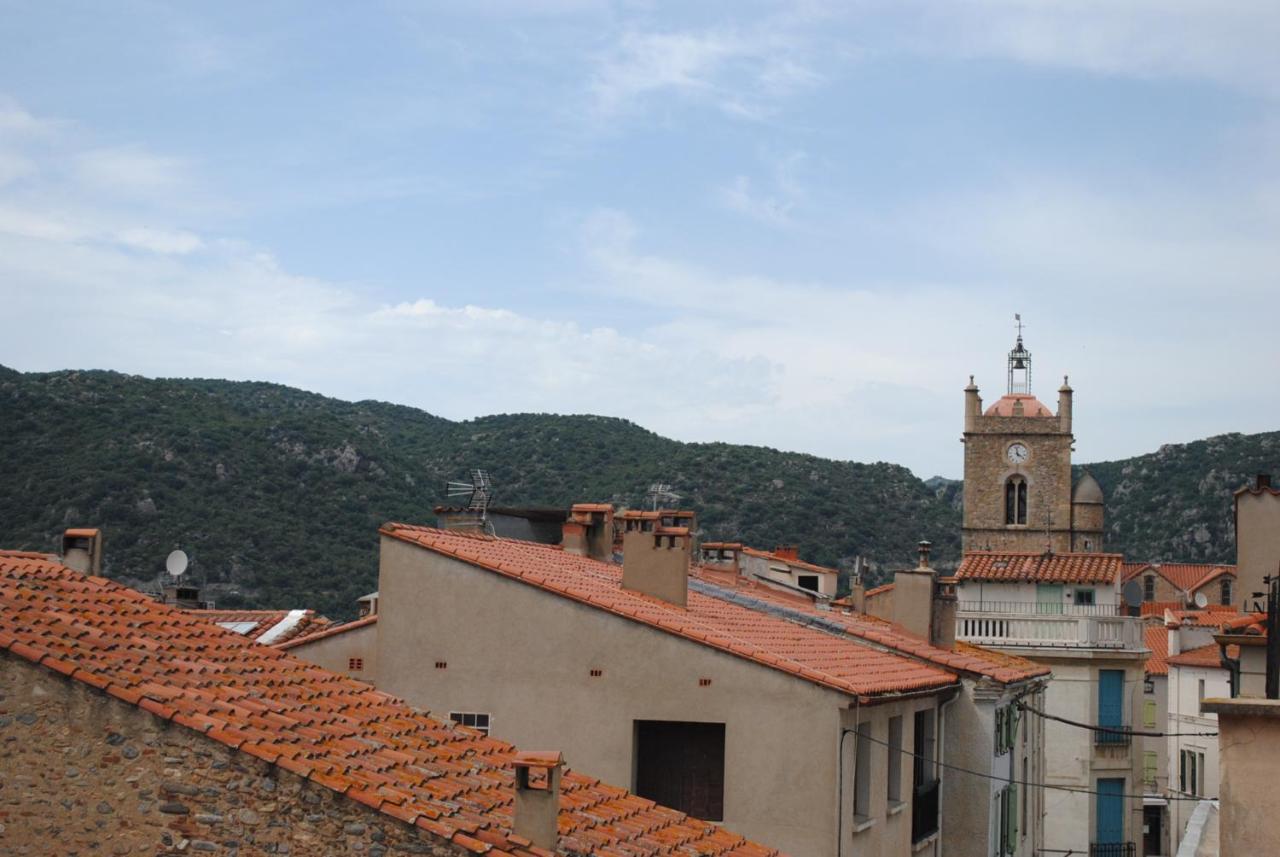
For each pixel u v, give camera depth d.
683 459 135.25
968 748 36.56
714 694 26.09
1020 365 147.12
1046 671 47.75
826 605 45.09
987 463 141.50
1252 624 31.31
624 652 26.47
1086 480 142.62
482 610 27.03
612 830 19.61
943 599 43.41
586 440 132.88
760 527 130.12
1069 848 60.66
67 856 15.76
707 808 26.23
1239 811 16.06
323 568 78.81
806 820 25.50
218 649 20.03
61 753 15.88
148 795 15.79
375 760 17.58
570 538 35.31
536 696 26.64
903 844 31.17
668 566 30.88
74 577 20.53
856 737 27.34
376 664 27.30
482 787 18.38
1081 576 75.38
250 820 15.75
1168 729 80.31
